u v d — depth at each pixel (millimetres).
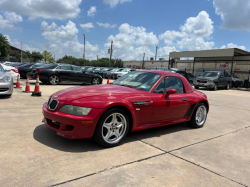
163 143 3730
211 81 16328
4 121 4242
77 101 3109
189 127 5023
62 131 3092
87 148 3223
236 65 25719
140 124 3742
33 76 11875
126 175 2502
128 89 3834
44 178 2291
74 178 2342
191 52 26031
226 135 4531
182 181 2477
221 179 2598
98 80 13680
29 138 3424
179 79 4637
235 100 10844
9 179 2219
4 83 6527
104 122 3195
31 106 5824
